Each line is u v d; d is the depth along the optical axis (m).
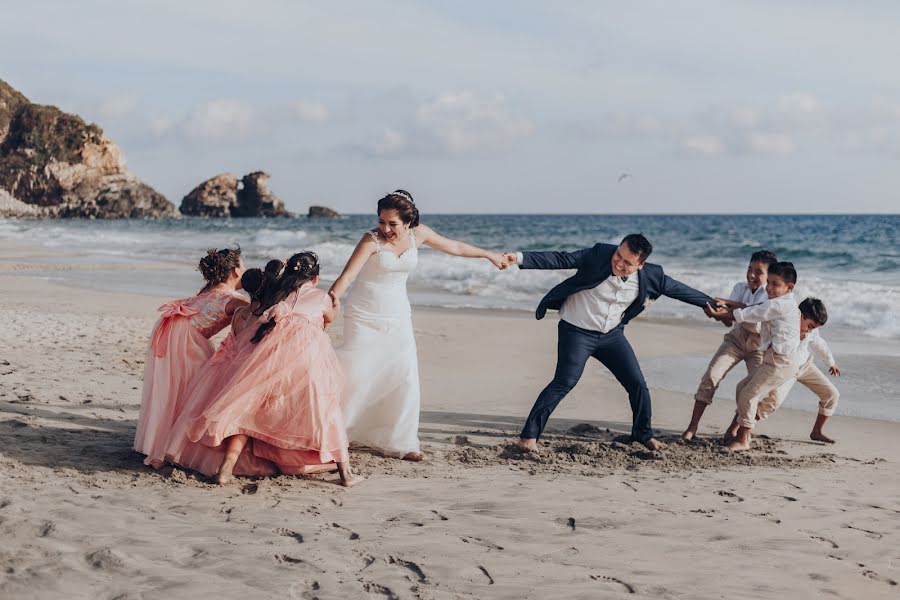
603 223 85.31
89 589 3.10
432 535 3.95
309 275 4.98
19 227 63.69
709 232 54.97
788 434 6.97
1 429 5.52
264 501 4.40
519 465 5.59
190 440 4.70
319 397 4.75
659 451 6.16
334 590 3.21
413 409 5.57
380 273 5.42
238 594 3.12
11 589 3.06
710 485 5.18
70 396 6.87
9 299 15.10
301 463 4.93
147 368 5.06
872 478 5.50
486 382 8.98
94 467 4.82
